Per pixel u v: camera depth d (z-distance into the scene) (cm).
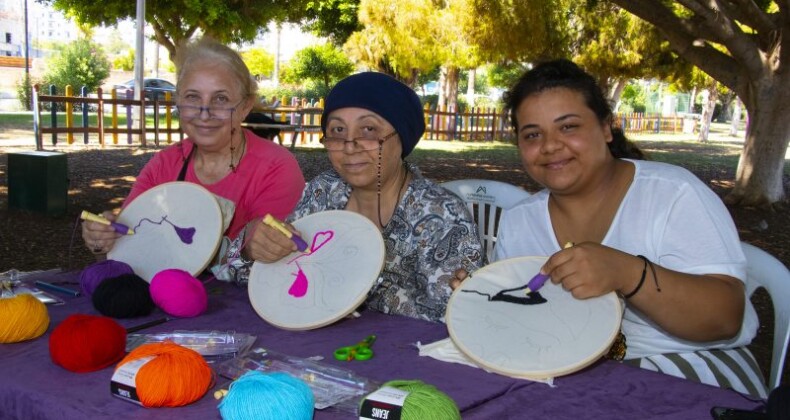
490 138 2206
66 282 222
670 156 1736
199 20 1784
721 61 955
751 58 896
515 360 153
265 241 204
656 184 192
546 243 209
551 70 186
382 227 224
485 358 155
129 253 226
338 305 186
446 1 1681
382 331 185
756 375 193
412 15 1658
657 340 195
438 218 215
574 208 202
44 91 2656
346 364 159
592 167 187
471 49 1527
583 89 183
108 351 150
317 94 2894
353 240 205
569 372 148
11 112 2420
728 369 189
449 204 217
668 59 1422
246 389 118
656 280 158
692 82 1755
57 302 201
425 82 3856
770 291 216
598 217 200
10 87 3738
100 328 150
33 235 639
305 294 193
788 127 934
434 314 207
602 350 149
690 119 3167
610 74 1490
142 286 192
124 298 187
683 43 957
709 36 905
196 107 260
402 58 1753
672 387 148
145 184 284
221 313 200
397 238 219
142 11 1511
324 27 2255
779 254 675
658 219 188
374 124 211
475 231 215
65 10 1767
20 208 731
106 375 148
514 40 1177
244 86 270
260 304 195
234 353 164
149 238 229
